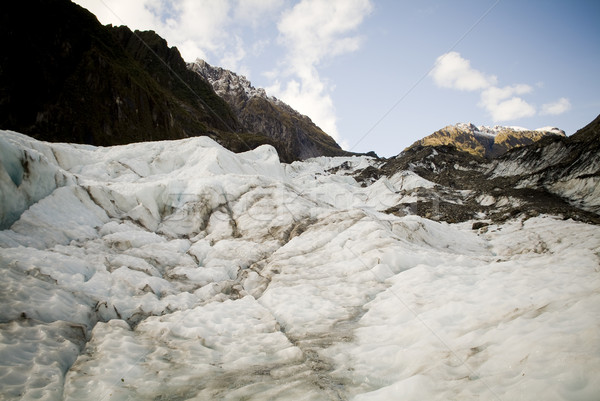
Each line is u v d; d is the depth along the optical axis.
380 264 14.25
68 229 14.73
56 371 6.65
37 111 51.34
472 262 15.37
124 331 8.88
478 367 5.88
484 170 71.50
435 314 8.75
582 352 4.87
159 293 11.94
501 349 6.07
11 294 8.41
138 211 19.48
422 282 11.83
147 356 7.77
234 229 20.48
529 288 8.84
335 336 9.02
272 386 6.66
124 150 31.14
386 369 7.01
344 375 7.03
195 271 14.38
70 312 8.91
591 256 11.25
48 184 16.44
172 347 8.32
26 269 9.90
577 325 5.80
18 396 5.77
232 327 9.65
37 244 12.65
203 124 100.00
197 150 32.00
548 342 5.51
